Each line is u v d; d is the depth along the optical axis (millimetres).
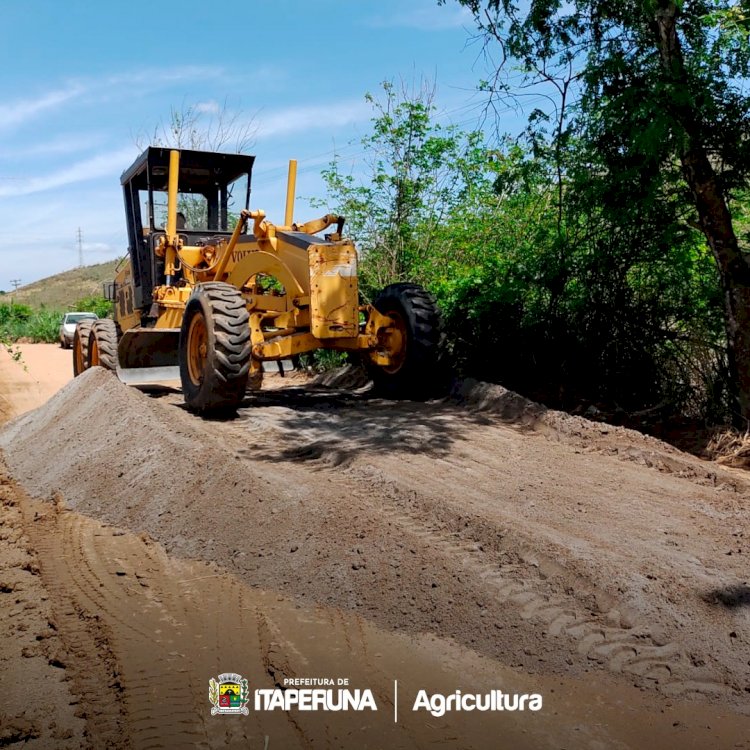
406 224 11906
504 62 8445
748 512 5402
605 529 5012
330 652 3807
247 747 3084
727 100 7297
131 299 11180
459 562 4453
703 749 3061
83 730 3215
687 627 3816
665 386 8242
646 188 7590
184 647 3928
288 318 8359
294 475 6082
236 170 10469
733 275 7199
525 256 9195
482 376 9680
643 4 7051
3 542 5758
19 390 14977
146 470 6668
